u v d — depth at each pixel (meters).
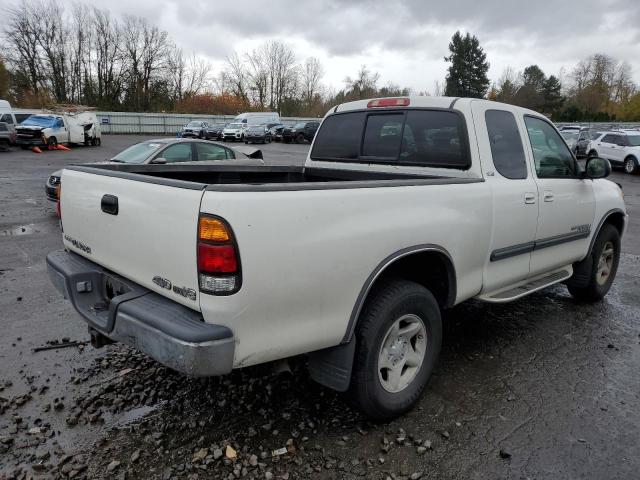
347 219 2.61
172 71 70.56
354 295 2.68
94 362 3.79
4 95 59.41
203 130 39.81
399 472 2.65
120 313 2.53
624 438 2.99
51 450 2.76
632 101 75.88
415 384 3.17
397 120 4.14
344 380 2.78
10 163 20.17
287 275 2.38
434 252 3.14
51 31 62.56
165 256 2.46
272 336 2.42
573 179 4.61
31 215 9.99
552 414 3.23
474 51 79.00
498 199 3.62
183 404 3.23
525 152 4.08
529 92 79.88
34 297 5.22
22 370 3.65
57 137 27.03
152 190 2.51
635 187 17.86
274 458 2.72
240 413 3.14
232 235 2.20
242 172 4.60
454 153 3.76
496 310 5.13
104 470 2.61
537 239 4.14
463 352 4.11
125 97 66.94
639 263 7.36
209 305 2.26
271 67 77.62
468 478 2.62
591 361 4.00
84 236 3.18
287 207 2.36
